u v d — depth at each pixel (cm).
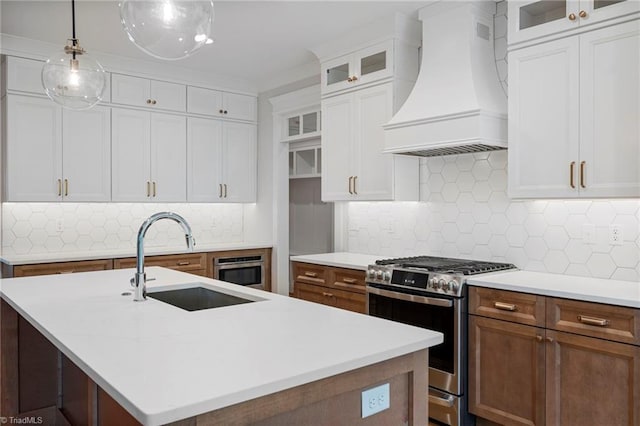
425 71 344
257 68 495
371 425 146
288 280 542
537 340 252
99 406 186
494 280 278
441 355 292
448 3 330
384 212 420
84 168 443
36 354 272
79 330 167
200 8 186
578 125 264
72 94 246
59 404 279
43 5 336
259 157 562
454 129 304
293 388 125
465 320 285
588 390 234
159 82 487
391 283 319
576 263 297
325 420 135
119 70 461
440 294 292
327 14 357
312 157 543
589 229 292
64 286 255
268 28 383
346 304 367
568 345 241
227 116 537
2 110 415
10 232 430
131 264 440
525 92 288
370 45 382
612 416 226
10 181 406
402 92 371
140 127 475
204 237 556
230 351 143
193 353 141
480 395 279
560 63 272
